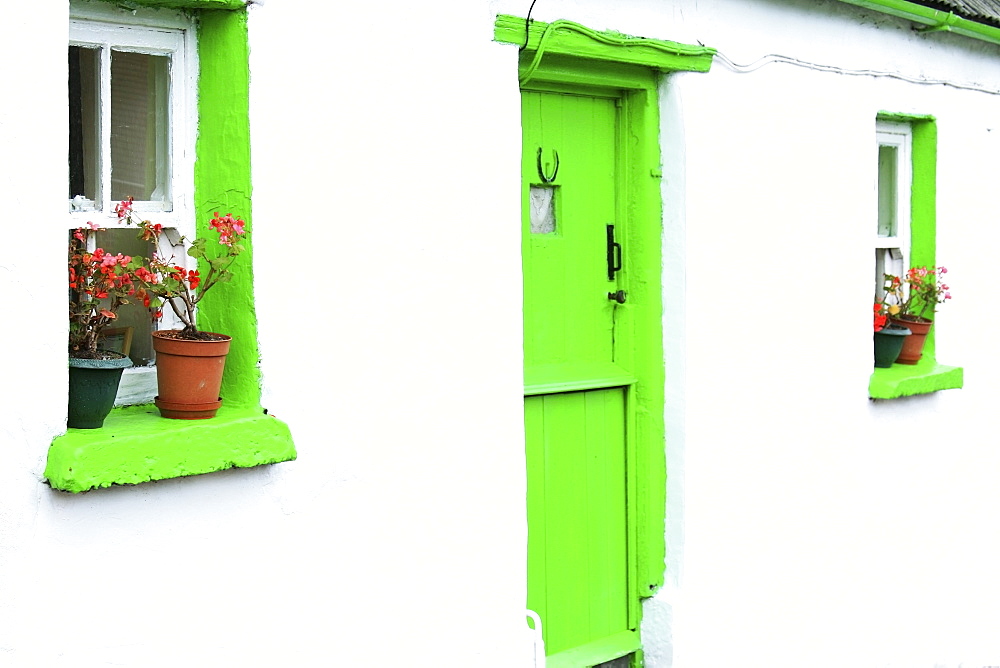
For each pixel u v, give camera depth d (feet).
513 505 14.25
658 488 16.94
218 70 11.81
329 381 12.39
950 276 22.34
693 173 16.53
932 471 21.81
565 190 16.11
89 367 10.61
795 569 18.78
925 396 21.57
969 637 22.80
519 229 14.21
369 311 12.69
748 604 17.89
